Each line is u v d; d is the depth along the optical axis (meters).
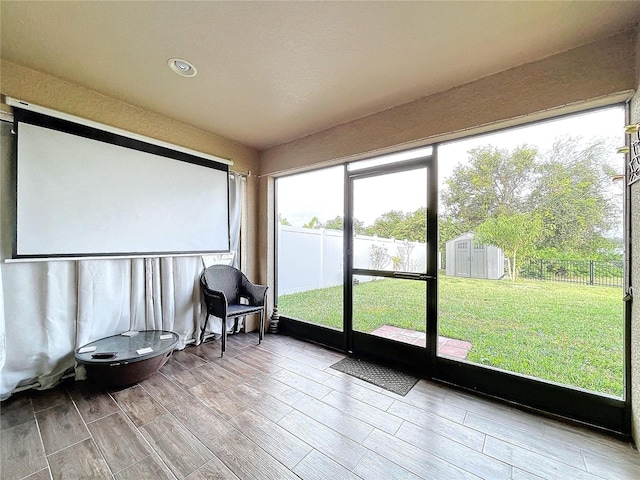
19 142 1.96
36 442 1.55
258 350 2.94
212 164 3.13
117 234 2.44
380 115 2.57
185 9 1.46
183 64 1.94
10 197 1.96
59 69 2.00
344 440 1.60
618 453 1.50
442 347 2.38
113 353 2.10
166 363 2.58
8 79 1.93
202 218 3.05
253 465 1.41
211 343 3.12
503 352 2.13
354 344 2.88
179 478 1.33
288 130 3.05
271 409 1.89
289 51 1.80
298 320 3.38
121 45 1.75
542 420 1.79
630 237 1.63
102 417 1.78
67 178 2.17
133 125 2.53
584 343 1.85
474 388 2.16
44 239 2.07
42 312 2.10
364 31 1.62
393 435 1.64
